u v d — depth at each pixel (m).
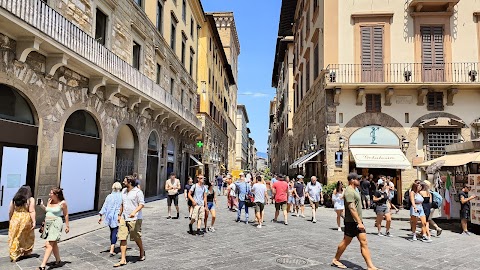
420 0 18.16
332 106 18.55
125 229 6.94
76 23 12.46
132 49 17.23
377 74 18.58
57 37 10.73
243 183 13.48
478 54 18.56
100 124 14.34
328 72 18.41
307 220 14.05
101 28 14.58
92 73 12.97
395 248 9.02
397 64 18.55
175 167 26.36
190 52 30.75
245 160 106.88
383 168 18.61
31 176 10.54
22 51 9.53
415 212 10.34
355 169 18.55
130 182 7.13
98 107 14.16
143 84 17.50
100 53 13.40
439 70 18.47
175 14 24.81
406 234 11.33
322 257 7.71
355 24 18.98
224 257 7.52
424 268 7.05
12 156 9.92
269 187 22.28
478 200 11.63
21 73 9.85
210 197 11.02
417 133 18.23
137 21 17.89
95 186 14.27
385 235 11.00
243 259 7.36
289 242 9.31
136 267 6.67
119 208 7.63
